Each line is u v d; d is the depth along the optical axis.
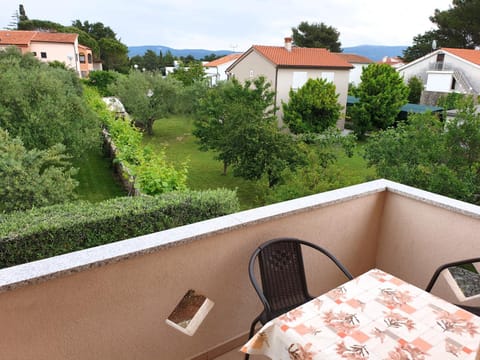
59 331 1.59
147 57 61.94
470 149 7.41
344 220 2.60
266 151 11.21
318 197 2.49
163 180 5.96
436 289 2.55
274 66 21.52
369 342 1.39
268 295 2.07
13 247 3.22
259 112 14.13
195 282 1.97
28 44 35.88
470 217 2.28
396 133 8.47
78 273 1.56
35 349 1.55
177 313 2.20
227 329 2.23
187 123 23.06
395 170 7.84
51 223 3.41
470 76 24.62
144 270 1.76
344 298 1.67
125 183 9.50
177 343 2.03
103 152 13.50
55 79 9.94
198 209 4.12
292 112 20.48
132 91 20.44
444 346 1.39
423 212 2.55
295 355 1.38
